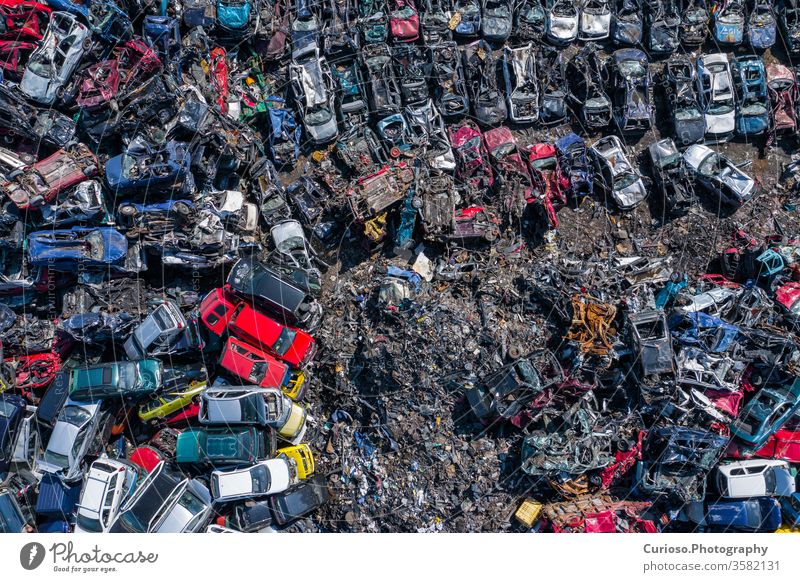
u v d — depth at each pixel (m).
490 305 26.78
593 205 28.83
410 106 29.11
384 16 29.58
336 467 26.42
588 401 25.92
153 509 24.28
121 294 26.81
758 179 29.80
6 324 26.52
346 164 28.75
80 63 27.70
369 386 26.45
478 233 27.52
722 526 25.39
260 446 25.36
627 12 30.23
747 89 29.39
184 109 26.97
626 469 26.08
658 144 28.83
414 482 25.50
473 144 28.39
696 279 28.09
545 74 29.50
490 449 25.64
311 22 29.48
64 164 26.64
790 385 26.27
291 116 28.83
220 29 29.19
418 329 25.98
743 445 26.16
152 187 26.88
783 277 27.48
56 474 24.86
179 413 26.33
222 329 26.12
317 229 28.16
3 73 27.50
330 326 27.41
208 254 26.72
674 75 29.42
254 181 28.41
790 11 30.55
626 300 26.59
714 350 26.34
